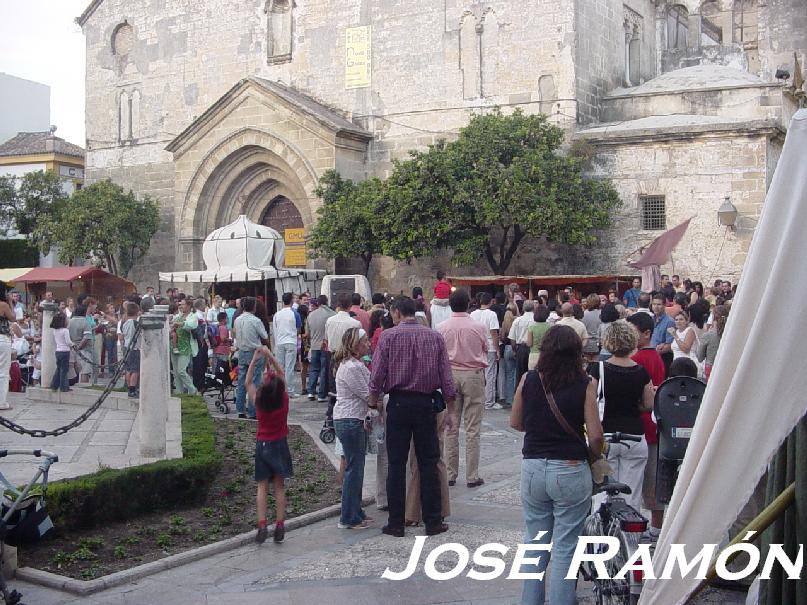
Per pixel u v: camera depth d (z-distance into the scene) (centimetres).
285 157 3447
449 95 3334
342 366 1068
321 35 3631
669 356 1380
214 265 2944
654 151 2862
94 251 3725
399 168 2931
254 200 3709
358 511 1063
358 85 3528
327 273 3247
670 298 1894
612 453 869
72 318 2153
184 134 3684
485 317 2005
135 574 871
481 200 2772
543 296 2167
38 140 5241
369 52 3509
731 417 531
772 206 538
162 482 1080
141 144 4084
